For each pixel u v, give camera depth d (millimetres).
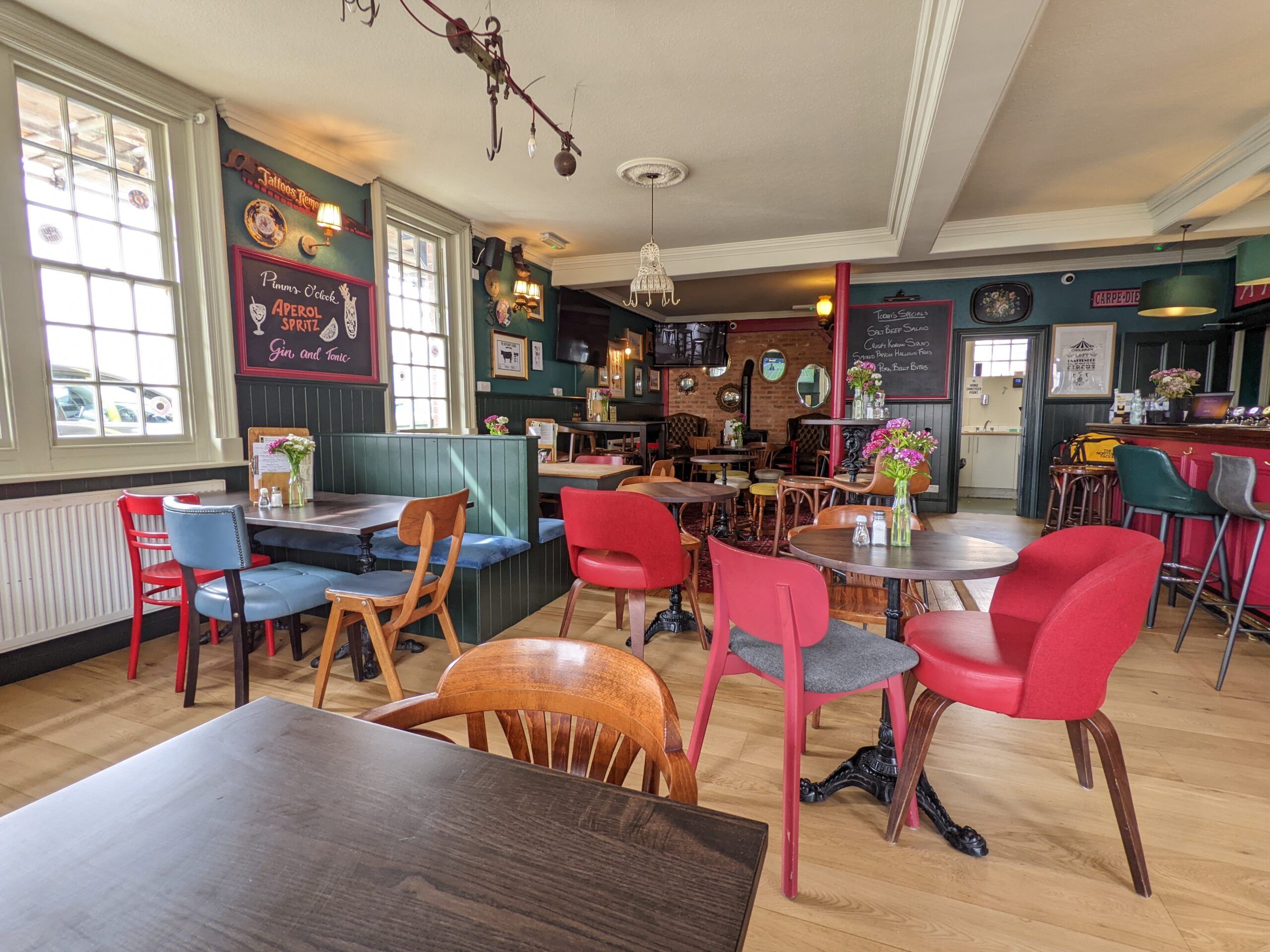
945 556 1974
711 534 5668
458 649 2762
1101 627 1534
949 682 1696
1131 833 1598
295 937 540
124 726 2387
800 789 1931
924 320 7152
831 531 2430
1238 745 2297
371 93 3340
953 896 1600
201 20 2721
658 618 3453
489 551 3266
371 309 4500
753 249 6160
